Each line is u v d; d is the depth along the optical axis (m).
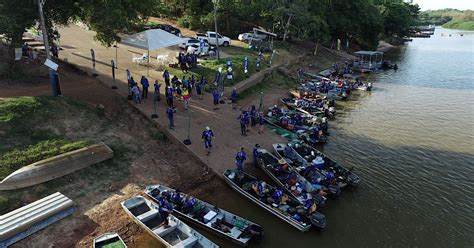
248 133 29.39
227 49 50.88
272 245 18.44
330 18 69.56
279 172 23.61
